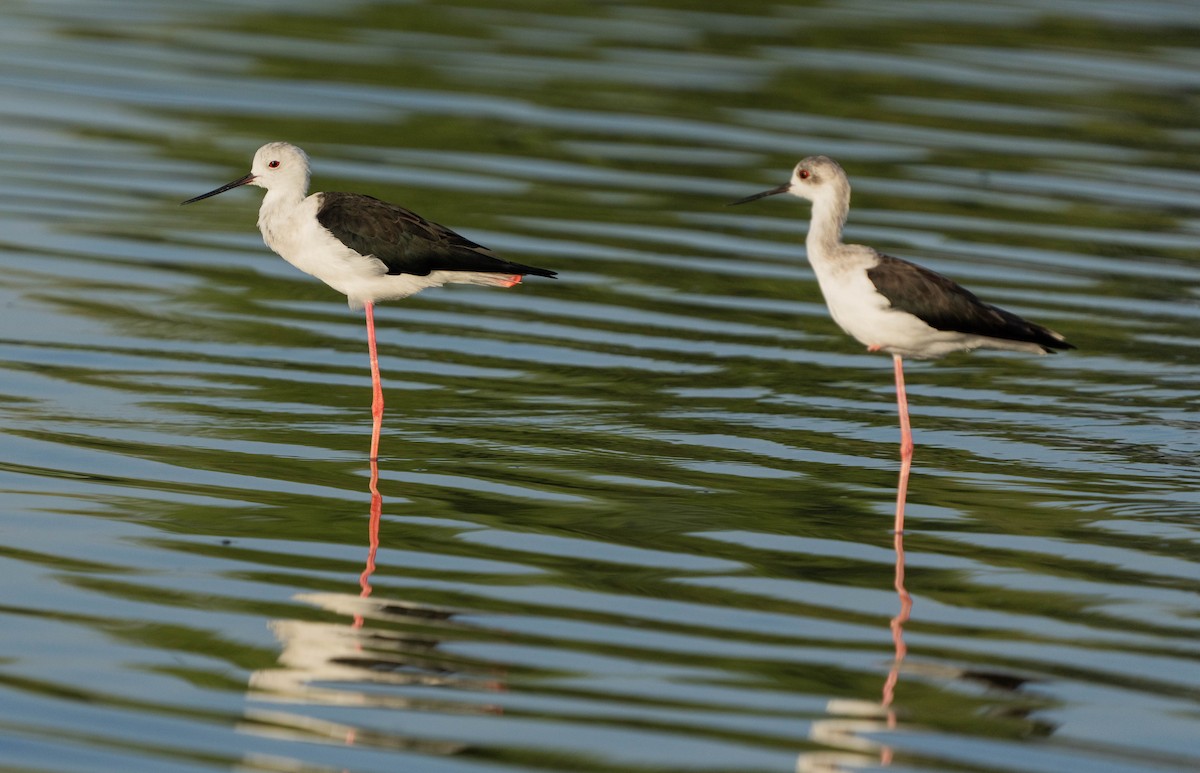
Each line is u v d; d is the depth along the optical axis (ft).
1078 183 73.67
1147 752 30.76
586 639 34.71
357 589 36.73
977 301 42.55
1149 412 51.62
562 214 67.21
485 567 38.27
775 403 51.42
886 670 33.81
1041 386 54.03
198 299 58.29
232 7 96.17
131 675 32.32
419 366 53.36
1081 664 34.37
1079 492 44.60
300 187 48.32
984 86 86.02
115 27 91.09
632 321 58.29
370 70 84.38
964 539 41.16
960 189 72.08
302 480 43.29
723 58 88.79
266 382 51.08
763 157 74.38
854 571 38.99
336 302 59.57
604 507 42.39
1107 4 104.22
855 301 42.78
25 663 32.55
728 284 62.39
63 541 38.47
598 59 87.92
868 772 29.68
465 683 32.55
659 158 74.08
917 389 53.52
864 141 77.10
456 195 67.97
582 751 30.12
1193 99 85.51
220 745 29.91
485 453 46.06
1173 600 37.76
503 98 80.79
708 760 29.91
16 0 96.12
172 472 43.27
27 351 51.98
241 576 37.14
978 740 31.01
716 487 44.21
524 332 56.95
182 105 77.87
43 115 75.56
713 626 35.63
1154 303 61.36
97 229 63.98
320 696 31.83
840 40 93.30
